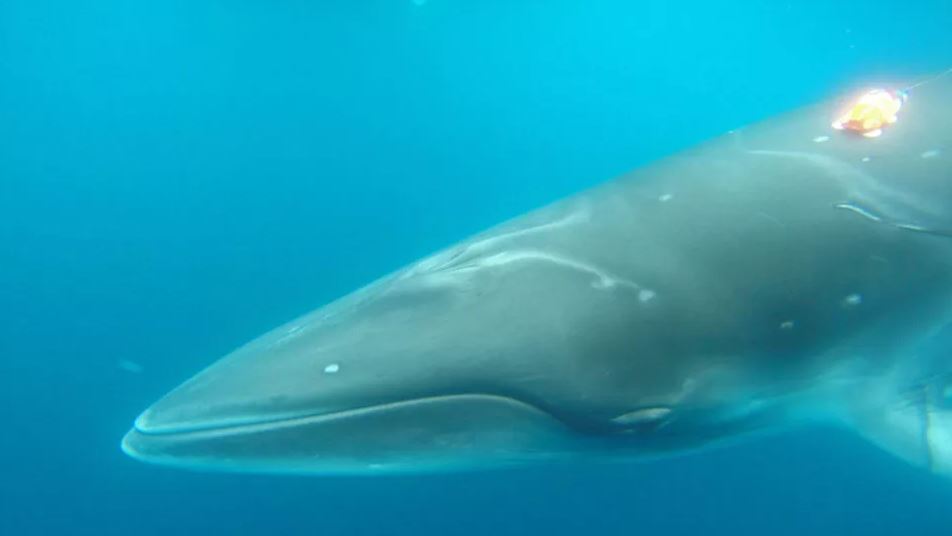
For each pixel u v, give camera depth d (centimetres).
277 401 269
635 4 920
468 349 268
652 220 289
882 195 287
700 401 278
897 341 287
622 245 284
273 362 279
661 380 271
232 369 283
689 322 272
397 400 266
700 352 273
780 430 309
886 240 281
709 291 274
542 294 275
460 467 284
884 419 302
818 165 296
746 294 275
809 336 278
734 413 286
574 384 266
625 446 287
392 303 286
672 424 280
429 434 268
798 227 281
